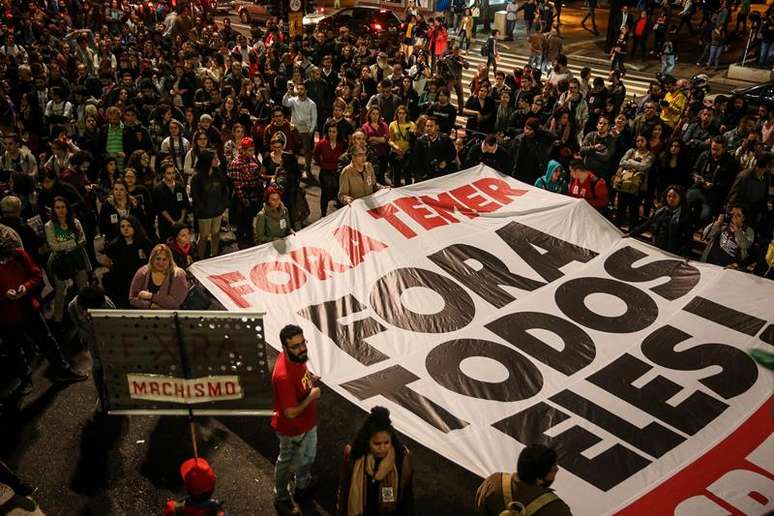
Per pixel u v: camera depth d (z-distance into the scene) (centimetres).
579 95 1351
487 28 2616
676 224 969
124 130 1274
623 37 1998
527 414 670
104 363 564
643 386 700
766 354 730
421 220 961
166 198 1035
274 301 821
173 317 545
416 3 2814
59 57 1938
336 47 1908
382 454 505
